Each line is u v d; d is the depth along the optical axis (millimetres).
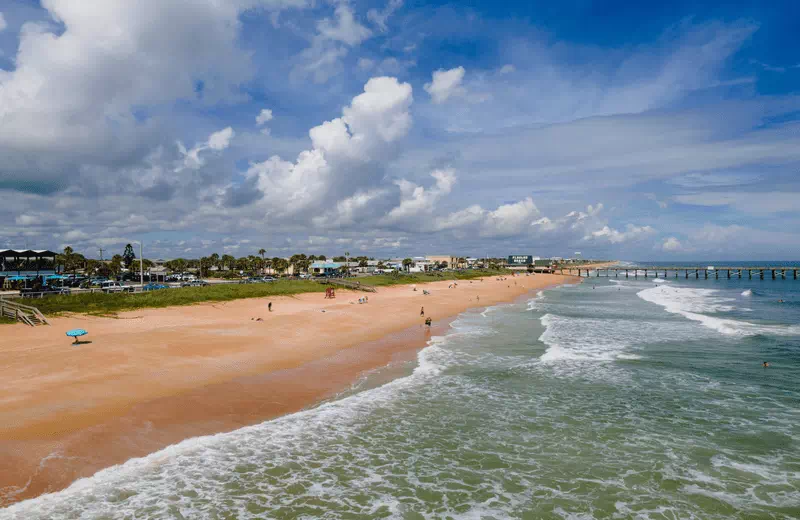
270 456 13375
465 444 14453
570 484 12062
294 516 10430
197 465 12680
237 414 16406
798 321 40156
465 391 19750
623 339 32156
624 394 19391
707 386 20484
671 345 29750
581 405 18062
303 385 20094
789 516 10656
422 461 13281
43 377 18562
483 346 29734
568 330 36562
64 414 14930
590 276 174375
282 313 42219
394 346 29500
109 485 11406
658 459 13469
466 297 69312
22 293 44719
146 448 13398
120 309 39938
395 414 16938
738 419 16531
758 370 23125
